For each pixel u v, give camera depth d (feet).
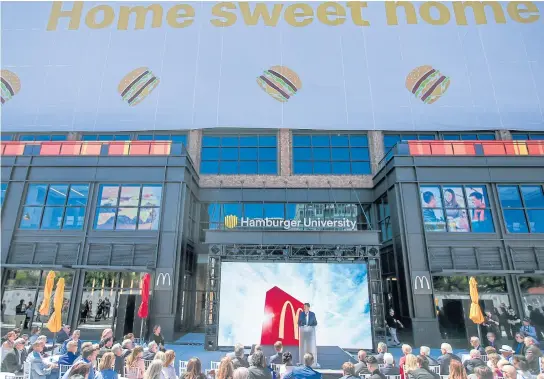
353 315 47.21
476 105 70.08
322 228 56.34
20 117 70.38
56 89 72.13
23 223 57.72
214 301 49.88
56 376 24.67
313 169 71.26
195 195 67.62
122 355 25.43
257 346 21.91
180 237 55.88
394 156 58.85
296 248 54.19
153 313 51.72
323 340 46.37
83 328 52.44
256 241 51.31
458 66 72.74
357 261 49.65
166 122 70.85
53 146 61.57
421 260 53.26
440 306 52.24
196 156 71.36
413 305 51.19
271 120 71.46
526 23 75.15
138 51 75.10
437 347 48.91
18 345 26.30
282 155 71.56
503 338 49.85
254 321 47.06
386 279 61.52
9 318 53.21
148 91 72.54
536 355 27.09
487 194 57.00
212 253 50.83
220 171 71.41
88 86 72.54
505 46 73.67
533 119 68.74
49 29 75.97
